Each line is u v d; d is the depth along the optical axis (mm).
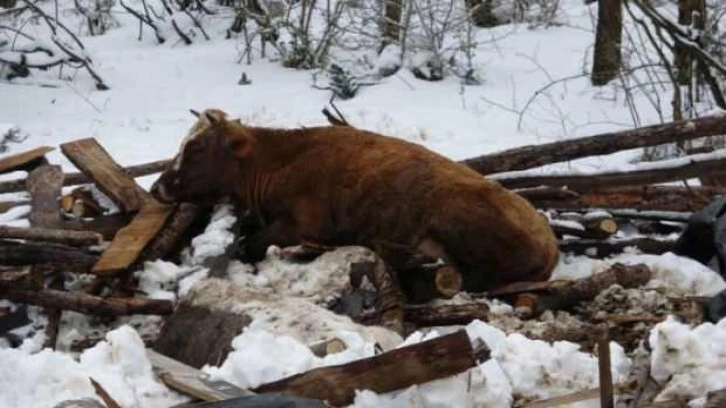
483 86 16859
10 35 20000
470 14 17844
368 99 16125
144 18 20328
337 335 6480
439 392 5758
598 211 9984
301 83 17078
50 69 17672
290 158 9227
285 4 19250
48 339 7973
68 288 8570
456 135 14359
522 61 18062
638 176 10047
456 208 8625
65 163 13109
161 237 8969
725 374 5621
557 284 8484
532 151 10195
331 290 8094
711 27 15391
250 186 9328
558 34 19656
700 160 10016
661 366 5734
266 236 9195
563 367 6121
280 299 7273
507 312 8258
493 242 8594
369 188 8875
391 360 5742
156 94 16734
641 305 8352
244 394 5625
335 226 9055
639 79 16812
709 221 9086
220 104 16109
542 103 15938
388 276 8141
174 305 8141
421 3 18359
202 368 6656
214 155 9266
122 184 9695
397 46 17703
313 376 5770
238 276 8547
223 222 9047
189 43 19875
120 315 8156
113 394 5645
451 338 5727
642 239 9672
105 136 14359
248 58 18203
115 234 9273
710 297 8250
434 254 8742
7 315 8109
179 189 9266
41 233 8531
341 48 18141
